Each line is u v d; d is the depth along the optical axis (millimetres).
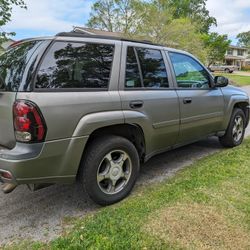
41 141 2602
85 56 2986
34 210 3125
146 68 3549
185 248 2342
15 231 2736
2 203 3285
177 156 4777
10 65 2939
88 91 2920
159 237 2475
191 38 28531
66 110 2713
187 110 4043
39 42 2877
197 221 2689
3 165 2588
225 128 4957
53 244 2469
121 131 3340
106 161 3139
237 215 2783
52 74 2729
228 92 4949
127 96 3221
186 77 4145
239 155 4594
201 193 3238
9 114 2656
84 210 3117
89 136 2895
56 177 2791
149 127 3496
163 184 3639
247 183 3498
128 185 3344
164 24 29406
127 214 2869
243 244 2377
